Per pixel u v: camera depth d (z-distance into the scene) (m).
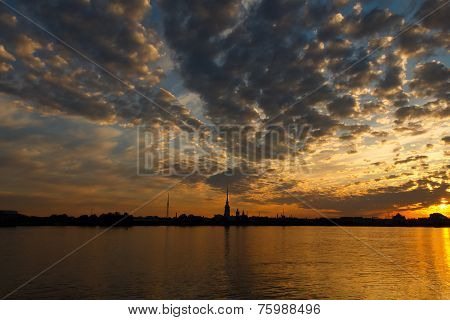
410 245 111.31
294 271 54.47
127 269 54.22
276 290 41.25
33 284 42.91
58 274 49.50
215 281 45.72
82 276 48.06
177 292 39.84
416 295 39.28
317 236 168.75
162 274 50.22
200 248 93.06
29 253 76.88
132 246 96.25
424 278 48.88
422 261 67.75
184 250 86.94
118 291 39.88
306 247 100.44
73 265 58.22
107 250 84.25
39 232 172.25
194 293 39.44
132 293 39.16
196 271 53.34
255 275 50.56
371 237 163.50
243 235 172.62
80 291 39.75
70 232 174.62
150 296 38.03
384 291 41.06
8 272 51.34
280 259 70.06
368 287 43.00
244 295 38.88
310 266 60.03
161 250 86.06
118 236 145.00
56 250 83.56
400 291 41.06
